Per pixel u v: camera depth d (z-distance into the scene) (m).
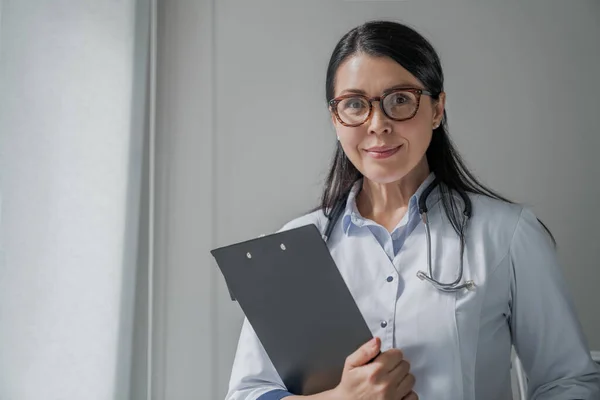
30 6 1.49
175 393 1.94
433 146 1.00
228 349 1.97
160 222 2.01
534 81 1.98
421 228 0.97
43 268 1.47
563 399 0.86
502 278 0.92
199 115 2.08
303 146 2.06
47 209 1.50
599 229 1.90
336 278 0.79
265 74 2.10
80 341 1.57
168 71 2.10
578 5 1.99
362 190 1.05
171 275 1.99
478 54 2.02
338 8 2.11
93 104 1.68
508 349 0.93
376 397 0.79
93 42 1.70
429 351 0.88
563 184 1.93
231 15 2.13
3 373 1.35
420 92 0.89
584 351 0.89
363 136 0.91
